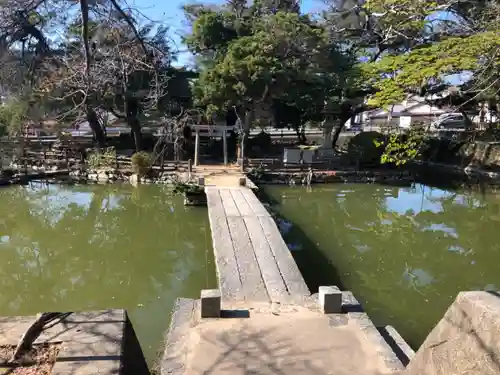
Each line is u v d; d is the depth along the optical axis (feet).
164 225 38.55
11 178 51.52
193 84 60.44
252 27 57.62
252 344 13.79
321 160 60.90
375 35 61.36
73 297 24.57
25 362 7.15
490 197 50.16
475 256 31.42
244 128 60.08
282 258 22.67
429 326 20.53
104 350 7.38
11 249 33.06
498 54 28.99
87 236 36.14
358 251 32.27
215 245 24.89
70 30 30.89
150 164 53.88
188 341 13.96
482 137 65.41
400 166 60.13
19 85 48.42
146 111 54.60
